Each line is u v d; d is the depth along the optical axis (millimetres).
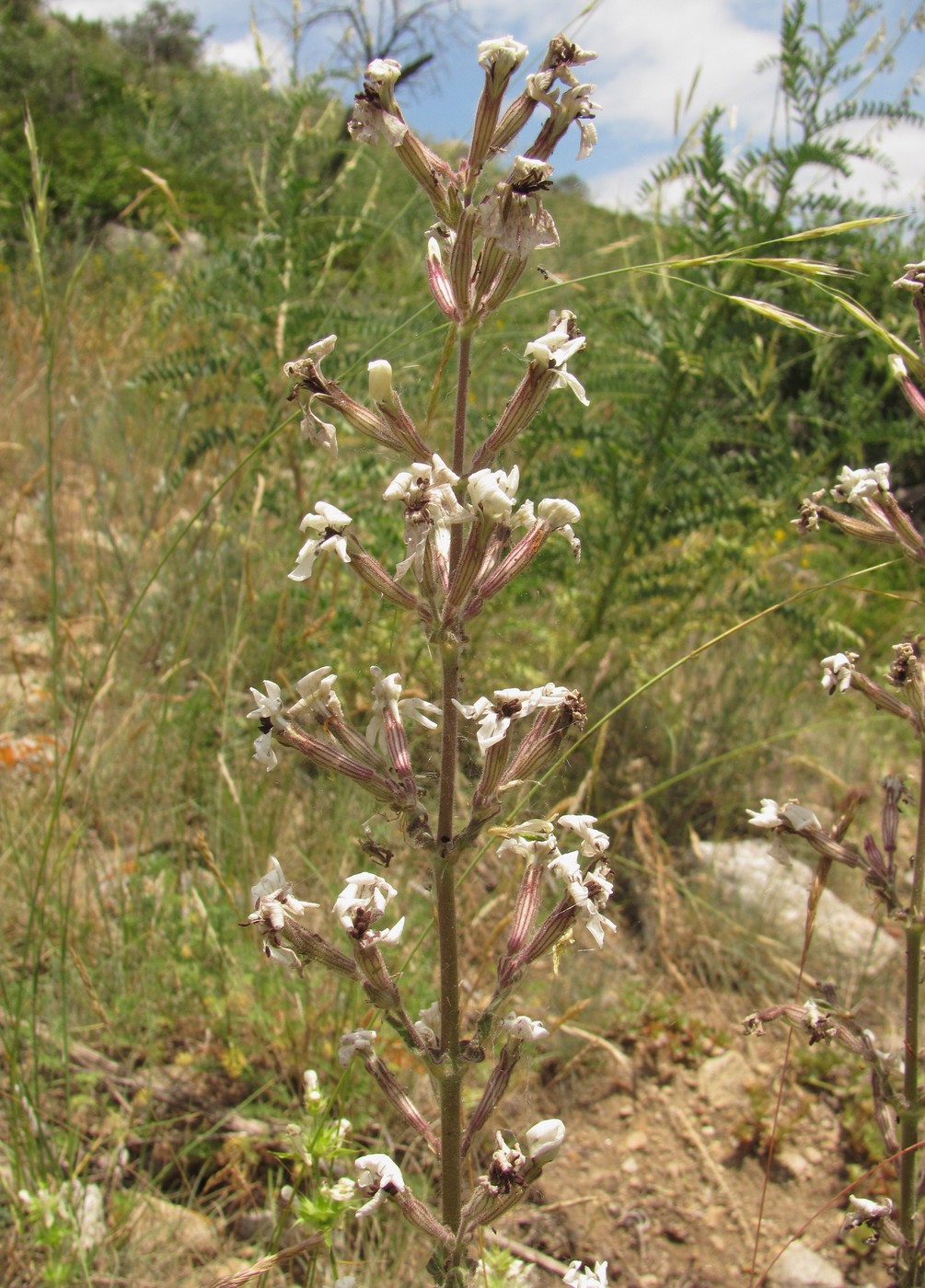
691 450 4770
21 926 3352
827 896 4488
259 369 4824
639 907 4238
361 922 1703
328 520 1667
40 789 3701
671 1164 3283
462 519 1578
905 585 6496
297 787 4320
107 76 17359
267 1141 2920
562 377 1654
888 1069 2309
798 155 4309
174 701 4320
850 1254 3064
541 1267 2883
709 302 4523
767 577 5273
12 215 10328
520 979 1784
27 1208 2529
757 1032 2365
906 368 2311
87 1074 2957
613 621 4855
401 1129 3059
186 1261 2576
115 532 5621
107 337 7230
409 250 5711
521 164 1517
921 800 2219
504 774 1793
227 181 13031
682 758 4875
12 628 4840
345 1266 2619
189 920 3455
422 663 4273
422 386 4461
